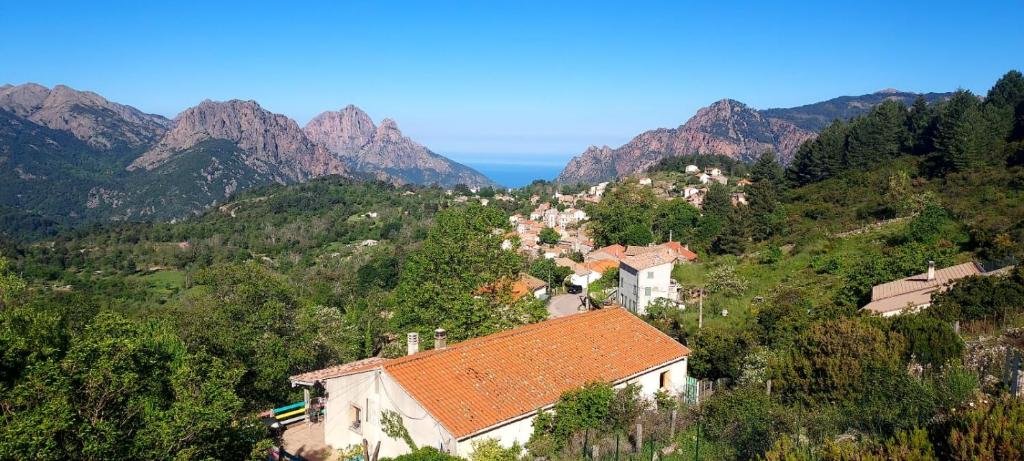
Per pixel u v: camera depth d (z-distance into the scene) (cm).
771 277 4628
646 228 8075
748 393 1648
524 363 1931
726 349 2383
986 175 5638
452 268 2919
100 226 14600
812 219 6391
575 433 1720
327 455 1922
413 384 1723
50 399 1158
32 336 1356
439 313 2825
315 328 3055
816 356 1738
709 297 4228
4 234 15625
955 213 4853
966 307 2331
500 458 1506
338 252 11775
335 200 17875
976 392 1484
